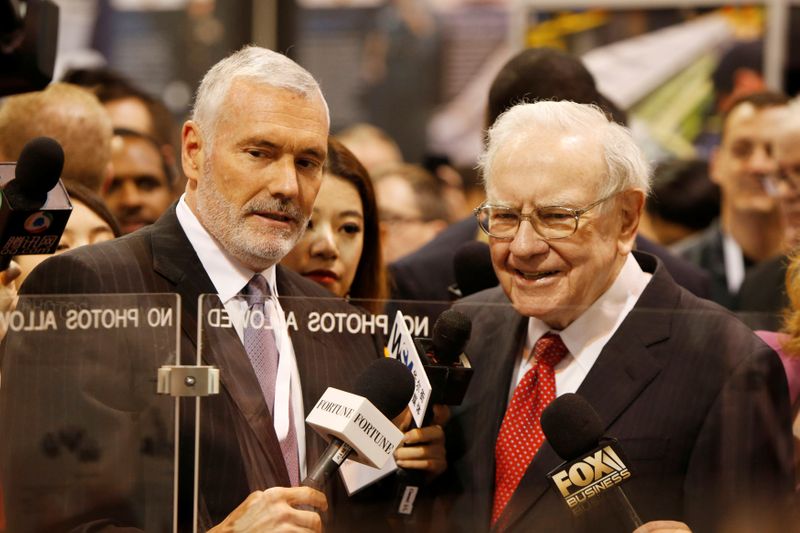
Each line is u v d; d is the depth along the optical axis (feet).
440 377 8.22
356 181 11.44
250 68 8.78
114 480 7.59
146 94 14.99
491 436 8.34
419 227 16.12
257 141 8.59
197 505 7.65
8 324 7.52
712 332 8.36
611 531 7.97
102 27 19.74
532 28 19.34
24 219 7.85
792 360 8.61
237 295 8.20
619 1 18.97
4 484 7.52
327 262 11.21
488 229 8.71
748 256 17.26
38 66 7.17
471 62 19.60
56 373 7.55
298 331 8.05
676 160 18.22
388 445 7.71
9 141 11.47
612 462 7.92
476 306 8.59
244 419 7.79
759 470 8.25
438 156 19.53
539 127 8.54
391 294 12.66
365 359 8.19
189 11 19.77
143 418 7.60
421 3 19.65
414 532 8.16
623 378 8.29
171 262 8.64
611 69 19.06
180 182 14.93
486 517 8.26
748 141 17.10
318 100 8.89
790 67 18.70
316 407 7.92
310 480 7.66
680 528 8.00
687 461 8.21
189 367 7.61
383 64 19.83
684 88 18.92
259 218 8.65
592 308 8.54
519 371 8.70
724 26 18.81
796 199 14.87
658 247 12.89
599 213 8.43
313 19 19.97
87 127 11.61
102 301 7.59
